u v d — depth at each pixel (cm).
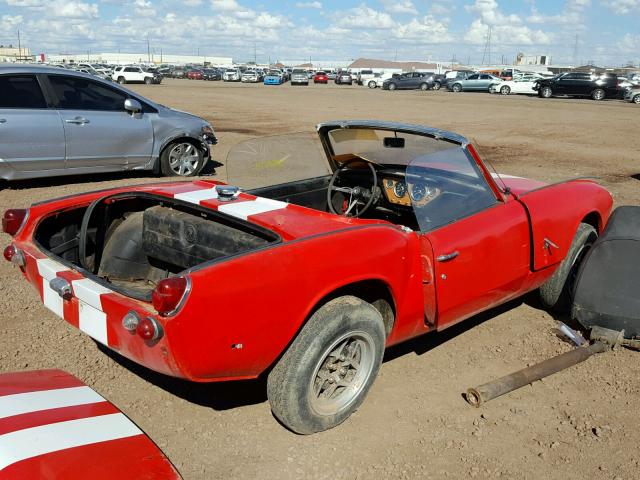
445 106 2798
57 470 182
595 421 334
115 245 388
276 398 295
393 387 363
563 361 381
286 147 435
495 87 4266
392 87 4806
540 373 366
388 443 310
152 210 373
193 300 251
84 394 231
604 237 416
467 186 380
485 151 1356
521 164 1179
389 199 447
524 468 294
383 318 342
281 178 439
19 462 182
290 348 291
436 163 371
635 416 339
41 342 407
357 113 2278
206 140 1001
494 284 387
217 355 265
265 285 268
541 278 433
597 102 3416
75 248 381
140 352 271
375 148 419
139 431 212
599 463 298
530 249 407
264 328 272
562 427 328
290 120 1939
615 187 962
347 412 321
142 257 392
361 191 448
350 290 321
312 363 290
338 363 313
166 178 959
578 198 450
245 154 423
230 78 6600
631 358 404
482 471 291
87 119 865
